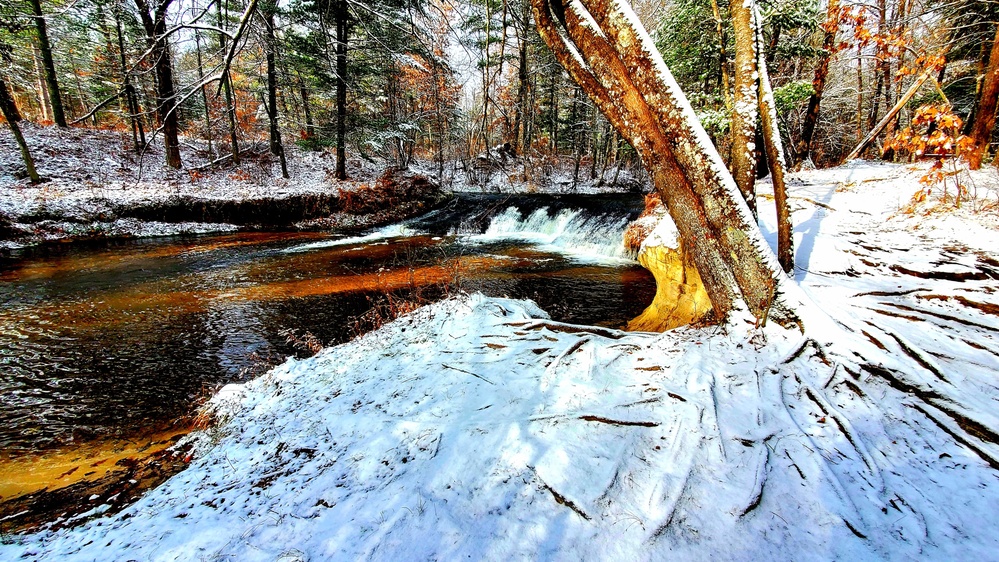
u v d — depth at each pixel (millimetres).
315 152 22453
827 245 5750
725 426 2604
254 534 2195
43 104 25312
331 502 2393
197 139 20703
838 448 2396
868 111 20609
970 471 2186
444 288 7957
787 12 9383
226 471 2977
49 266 9867
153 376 5199
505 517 2096
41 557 2277
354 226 16297
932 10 10312
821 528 1887
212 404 4320
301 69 12055
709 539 1862
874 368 3055
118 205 13203
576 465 2389
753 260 3730
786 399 2871
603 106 4043
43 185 13695
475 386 3539
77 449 3811
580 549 1866
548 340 4230
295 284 8953
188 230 13914
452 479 2416
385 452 2801
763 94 4172
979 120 9109
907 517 1925
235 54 3498
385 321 6516
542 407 3051
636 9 14844
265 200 15359
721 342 3680
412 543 1987
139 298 7918
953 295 4078
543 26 4074
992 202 6281
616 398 3043
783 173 4199
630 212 14141
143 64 3506
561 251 12727
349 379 4145
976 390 2760
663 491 2133
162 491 2861
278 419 3645
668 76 3660
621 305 7727
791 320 3602
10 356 5621
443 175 22969
